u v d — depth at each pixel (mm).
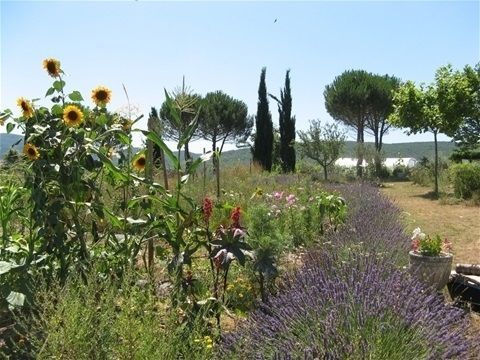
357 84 39594
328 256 5227
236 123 39906
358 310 3332
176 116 5125
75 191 4363
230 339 3543
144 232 4766
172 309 3404
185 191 9422
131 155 5141
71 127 4379
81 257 4301
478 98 26938
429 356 3006
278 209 8250
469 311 5098
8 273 4102
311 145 29469
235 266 5152
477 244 9281
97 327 3051
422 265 5617
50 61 4406
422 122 21219
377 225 7793
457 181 17875
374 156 31969
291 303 3764
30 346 3463
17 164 4402
